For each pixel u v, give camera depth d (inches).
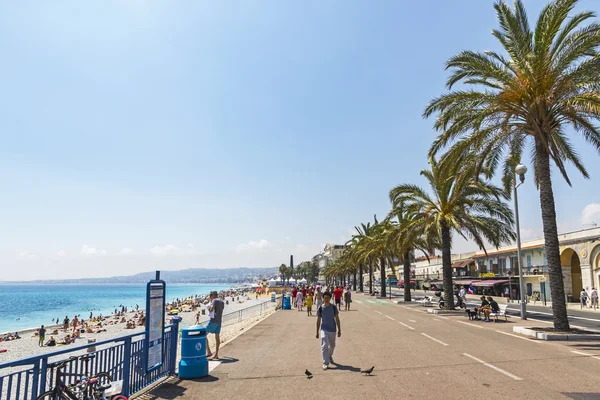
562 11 553.6
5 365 195.8
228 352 478.3
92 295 6678.2
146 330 317.7
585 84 548.1
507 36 610.2
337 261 4343.0
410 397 266.8
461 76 662.5
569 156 692.7
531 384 290.7
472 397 262.2
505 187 848.3
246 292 6378.0
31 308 3476.9
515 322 764.0
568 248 1400.1
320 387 301.0
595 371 330.3
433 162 1029.8
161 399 282.4
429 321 805.9
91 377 245.8
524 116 618.5
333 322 381.4
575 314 995.3
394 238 1325.0
